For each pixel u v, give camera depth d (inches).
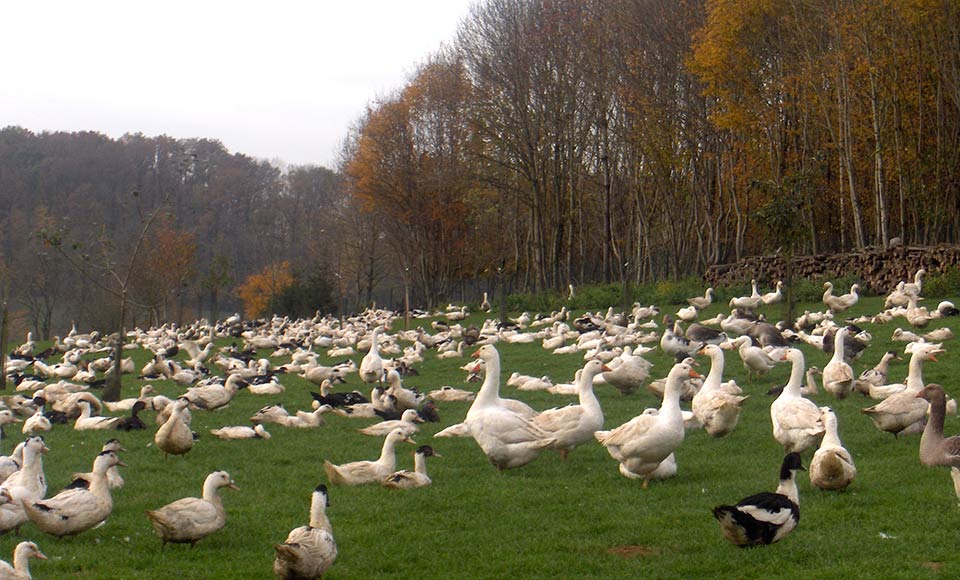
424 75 2844.5
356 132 3309.5
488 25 2463.1
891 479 535.5
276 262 3868.1
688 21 2138.3
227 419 872.9
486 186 2844.5
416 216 2874.0
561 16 2349.9
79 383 1245.1
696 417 681.0
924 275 1665.8
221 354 1501.0
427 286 2972.4
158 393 1103.0
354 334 1717.5
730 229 2524.6
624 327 1497.3
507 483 571.2
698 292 1939.0
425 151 2866.6
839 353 835.4
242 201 4453.7
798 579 387.5
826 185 2100.1
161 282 2802.7
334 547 398.9
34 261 2687.0
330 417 877.8
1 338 1213.7
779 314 1584.6
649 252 2372.0
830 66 1870.1
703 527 463.2
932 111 2011.6
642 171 2394.2
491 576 410.3
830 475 505.0
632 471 549.3
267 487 585.6
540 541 456.4
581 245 2662.4
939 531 440.1
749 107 1991.9
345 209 3535.9
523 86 2399.1
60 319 3250.5
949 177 1913.1
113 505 535.8
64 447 732.0
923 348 733.3
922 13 1728.6
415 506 525.0
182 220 4131.4
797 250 2128.4
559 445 605.0
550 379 1067.9
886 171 1925.4
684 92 2199.8
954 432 647.8
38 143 3860.7
